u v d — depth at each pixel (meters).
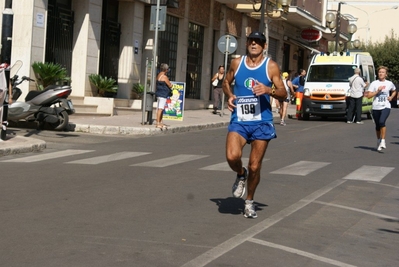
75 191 10.47
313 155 16.20
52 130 20.31
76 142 17.89
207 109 34.66
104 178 11.84
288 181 12.03
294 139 20.48
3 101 16.19
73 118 22.86
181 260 6.64
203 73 35.56
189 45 33.62
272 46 44.78
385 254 7.38
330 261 6.90
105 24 26.64
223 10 36.75
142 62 29.67
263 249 7.22
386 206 10.12
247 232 7.99
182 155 15.50
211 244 7.34
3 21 16.28
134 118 24.48
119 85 27.72
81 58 24.84
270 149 17.34
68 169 12.93
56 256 6.68
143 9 28.41
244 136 8.66
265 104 8.64
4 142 15.90
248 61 8.63
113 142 18.20
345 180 12.34
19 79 21.78
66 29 24.47
